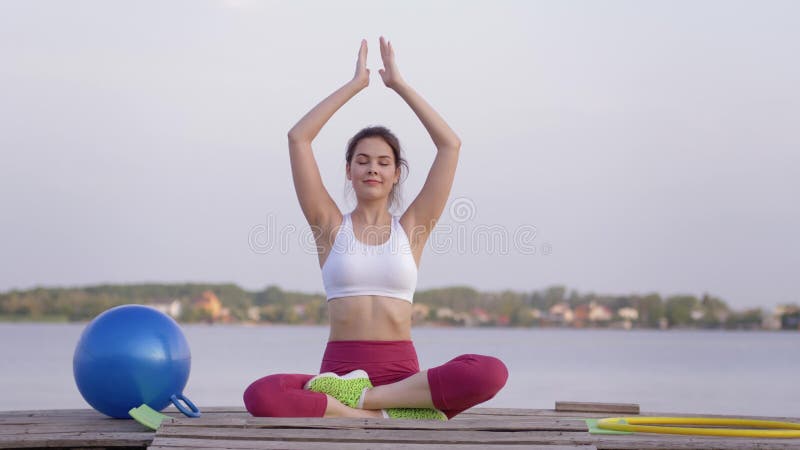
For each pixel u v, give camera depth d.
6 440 4.95
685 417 5.96
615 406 6.45
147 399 5.70
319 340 45.78
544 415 6.26
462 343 46.25
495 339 56.34
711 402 14.00
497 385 5.04
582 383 18.12
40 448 5.02
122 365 5.60
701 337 70.94
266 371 19.91
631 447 4.67
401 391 5.11
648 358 31.94
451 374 5.03
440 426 4.74
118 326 5.73
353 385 5.12
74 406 12.14
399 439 4.53
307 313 55.62
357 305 5.31
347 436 4.54
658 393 15.73
